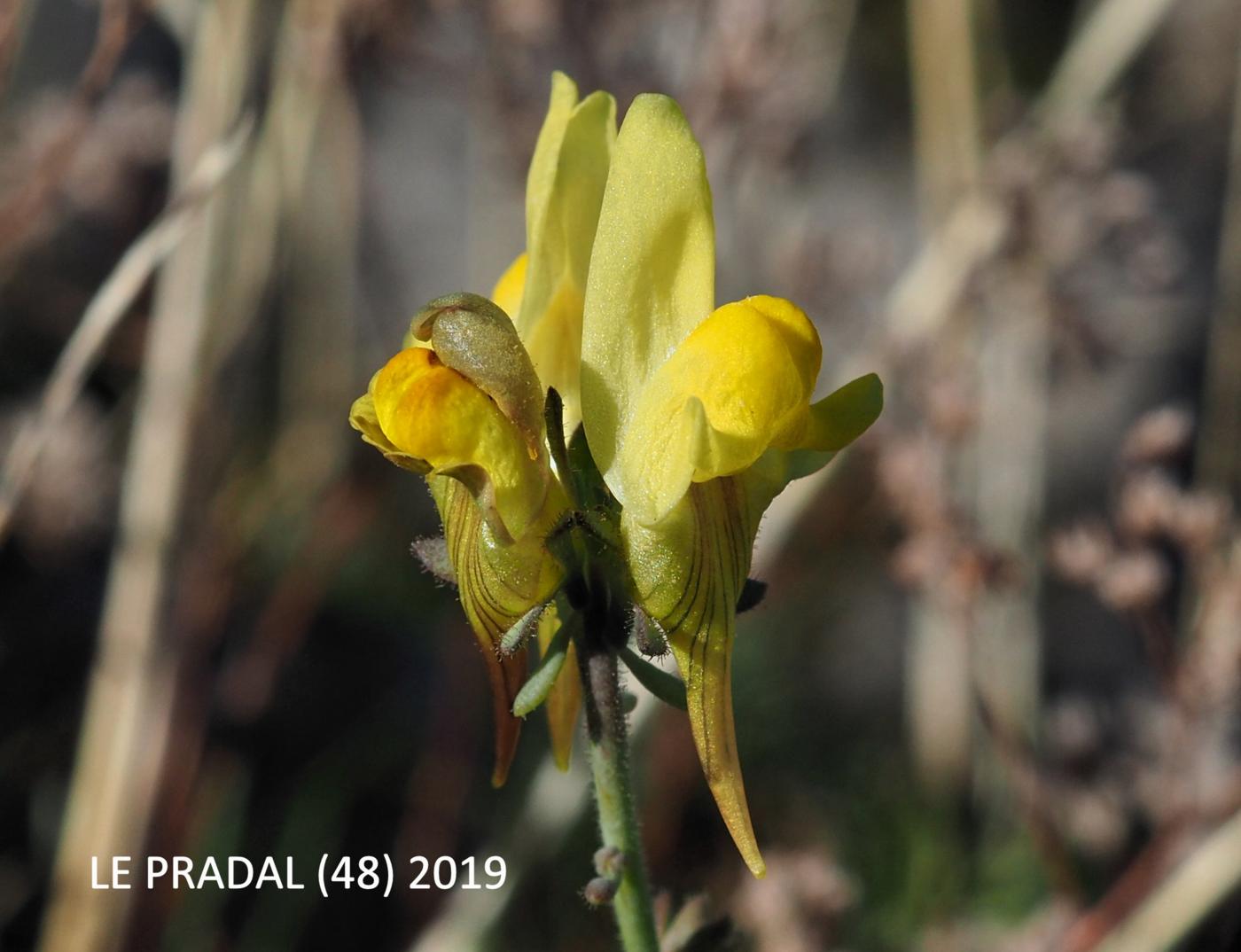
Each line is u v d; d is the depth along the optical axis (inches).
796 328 4.3
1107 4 6.7
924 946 6.8
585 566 4.3
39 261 7.8
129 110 7.0
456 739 7.3
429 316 4.3
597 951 7.0
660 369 4.3
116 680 6.3
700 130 6.6
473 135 7.6
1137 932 5.8
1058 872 6.1
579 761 6.2
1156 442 6.0
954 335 6.5
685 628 4.3
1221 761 6.1
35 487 6.9
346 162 7.6
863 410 4.4
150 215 7.4
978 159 7.0
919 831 7.4
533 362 4.5
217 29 6.4
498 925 6.6
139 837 6.4
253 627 8.1
